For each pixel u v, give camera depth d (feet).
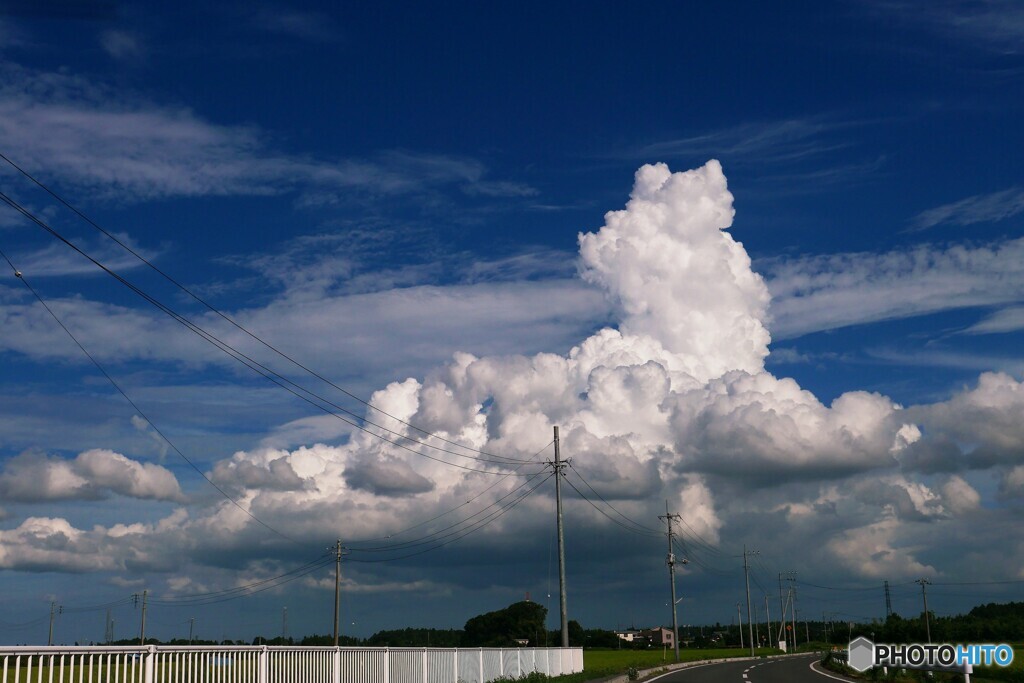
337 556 220.43
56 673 37.88
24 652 34.01
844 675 168.76
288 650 55.52
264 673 52.08
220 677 47.75
